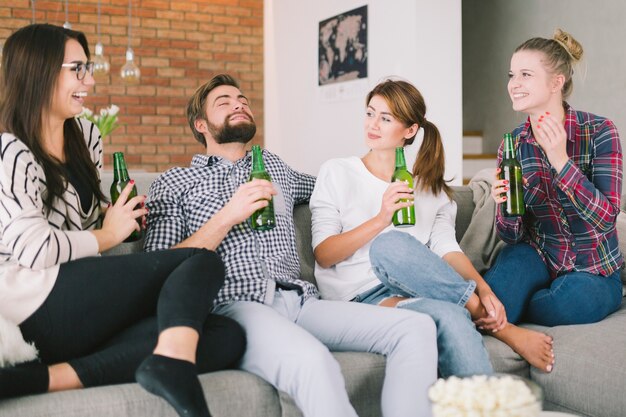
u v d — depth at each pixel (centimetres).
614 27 506
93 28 730
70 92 181
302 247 236
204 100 224
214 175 213
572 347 198
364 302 218
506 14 624
